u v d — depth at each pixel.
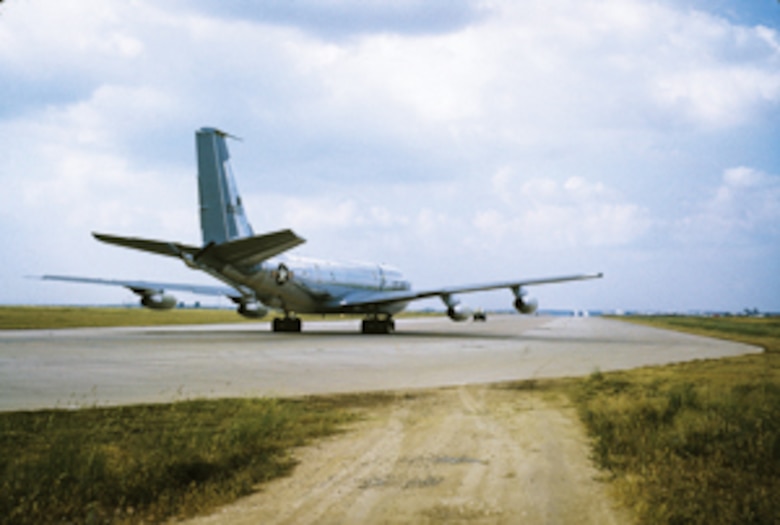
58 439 9.48
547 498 6.66
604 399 13.48
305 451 8.98
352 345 32.06
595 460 8.33
